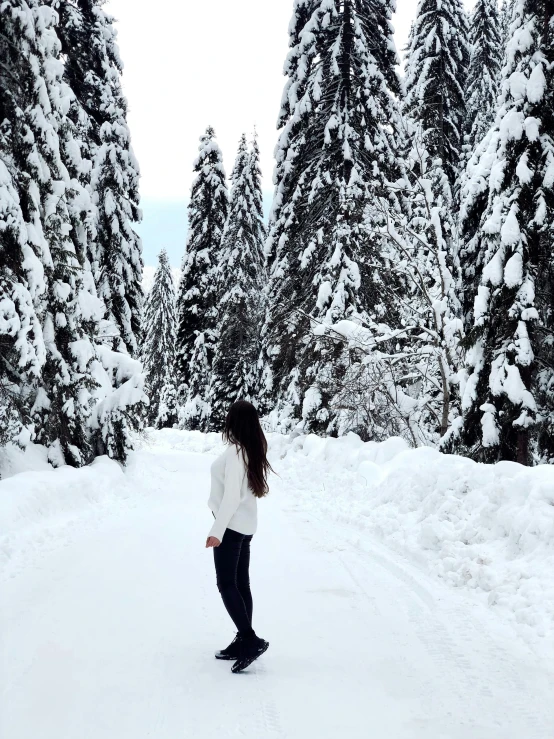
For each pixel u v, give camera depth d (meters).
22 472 9.39
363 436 14.91
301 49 16.53
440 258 13.98
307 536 7.76
